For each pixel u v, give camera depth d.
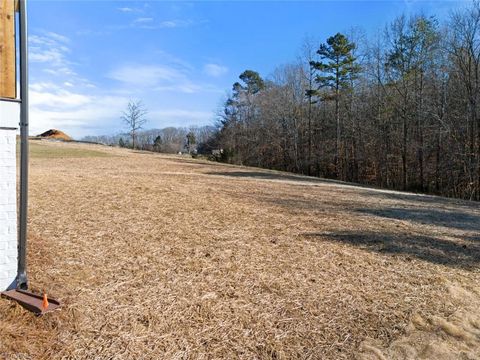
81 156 19.50
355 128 26.69
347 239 4.86
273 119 33.03
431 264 4.05
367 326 2.62
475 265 4.11
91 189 7.24
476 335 2.58
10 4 2.59
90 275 3.09
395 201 9.75
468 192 17.83
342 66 27.08
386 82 23.31
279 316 2.68
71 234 4.13
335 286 3.26
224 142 36.97
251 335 2.41
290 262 3.80
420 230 5.75
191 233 4.59
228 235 4.63
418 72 21.00
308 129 30.77
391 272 3.71
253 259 3.81
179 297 2.84
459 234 5.68
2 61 2.58
